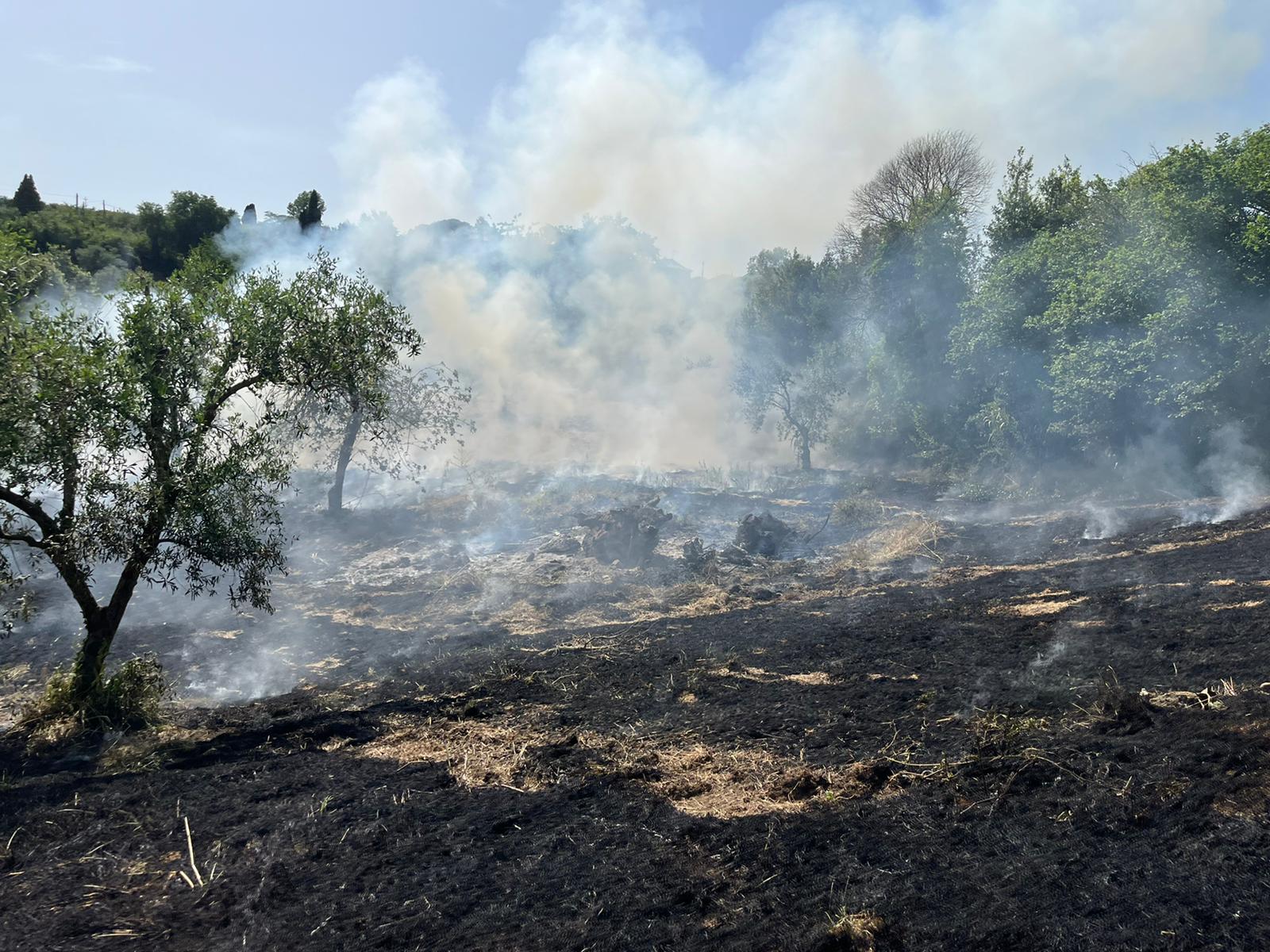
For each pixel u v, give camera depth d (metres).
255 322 10.58
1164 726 6.76
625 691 10.09
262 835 6.68
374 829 6.65
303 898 5.72
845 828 5.99
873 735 7.69
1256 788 5.46
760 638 12.33
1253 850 4.92
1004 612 12.12
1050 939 4.52
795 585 16.52
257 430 10.51
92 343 9.88
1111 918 4.60
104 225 43.03
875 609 13.58
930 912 4.91
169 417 10.04
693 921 5.12
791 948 4.73
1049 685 8.37
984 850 5.46
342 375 11.06
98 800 7.50
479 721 9.33
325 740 8.99
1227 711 6.76
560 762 7.82
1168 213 19.77
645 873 5.69
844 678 9.63
